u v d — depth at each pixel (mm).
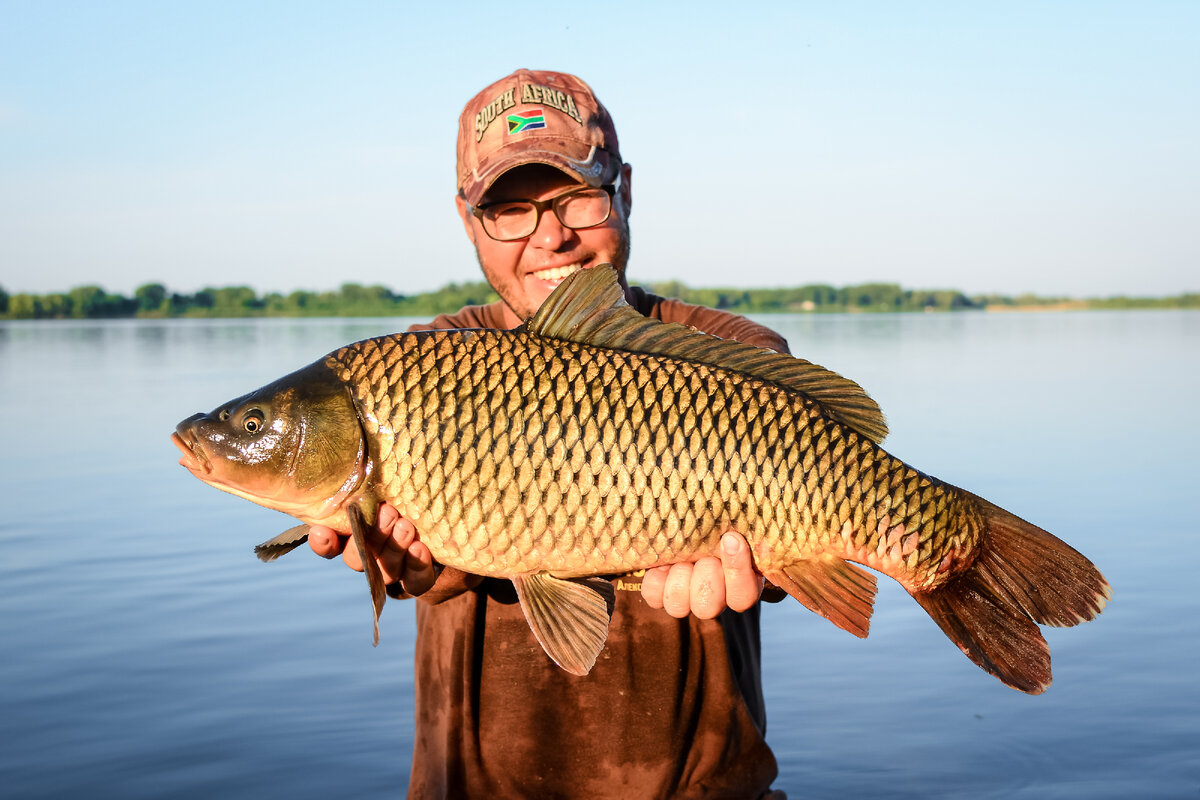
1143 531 2559
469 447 868
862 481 881
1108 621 1997
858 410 896
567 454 862
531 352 875
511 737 1000
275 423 896
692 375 877
